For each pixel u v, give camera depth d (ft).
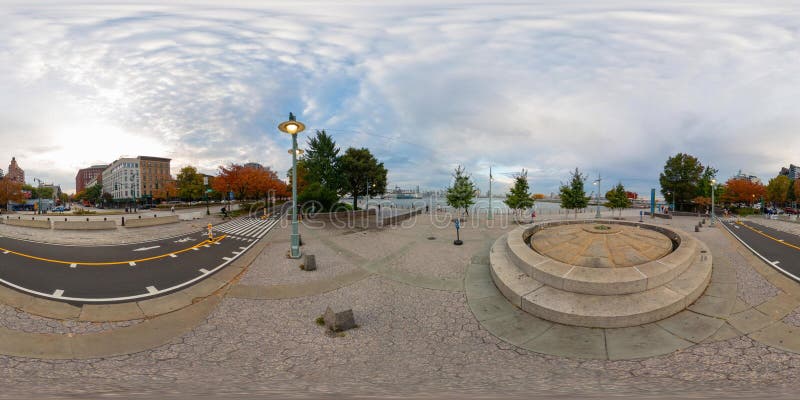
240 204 178.50
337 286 31.27
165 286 31.09
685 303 24.52
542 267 29.22
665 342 20.04
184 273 35.47
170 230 71.15
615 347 19.77
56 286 29.96
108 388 15.57
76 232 66.23
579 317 22.56
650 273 26.50
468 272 35.24
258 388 15.62
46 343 20.01
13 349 19.10
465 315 24.88
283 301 27.68
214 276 34.50
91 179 519.19
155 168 310.24
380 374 17.10
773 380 16.03
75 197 436.35
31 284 30.19
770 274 31.68
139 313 24.97
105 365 17.92
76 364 17.94
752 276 31.07
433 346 20.35
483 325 23.21
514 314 24.93
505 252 37.96
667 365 17.72
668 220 103.09
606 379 16.48
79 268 36.40
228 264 39.55
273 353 19.36
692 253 31.55
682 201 154.20
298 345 20.34
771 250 44.24
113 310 25.34
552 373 17.20
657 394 14.90
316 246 50.55
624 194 129.59
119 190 305.94
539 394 14.99
